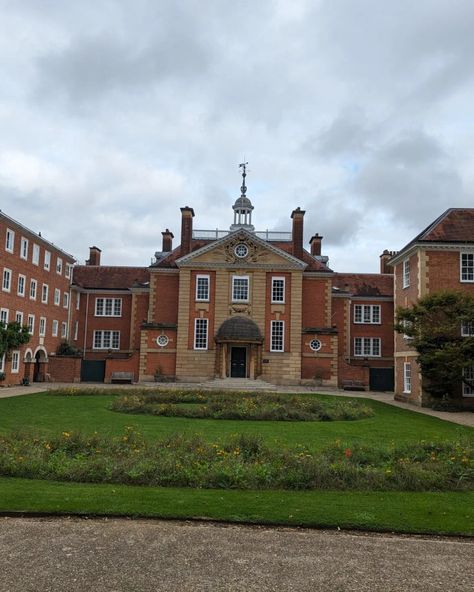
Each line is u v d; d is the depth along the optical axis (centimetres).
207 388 4256
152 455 1238
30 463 1131
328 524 830
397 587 626
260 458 1230
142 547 731
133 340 5722
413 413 2862
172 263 5238
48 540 750
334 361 4928
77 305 5903
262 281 5012
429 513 894
